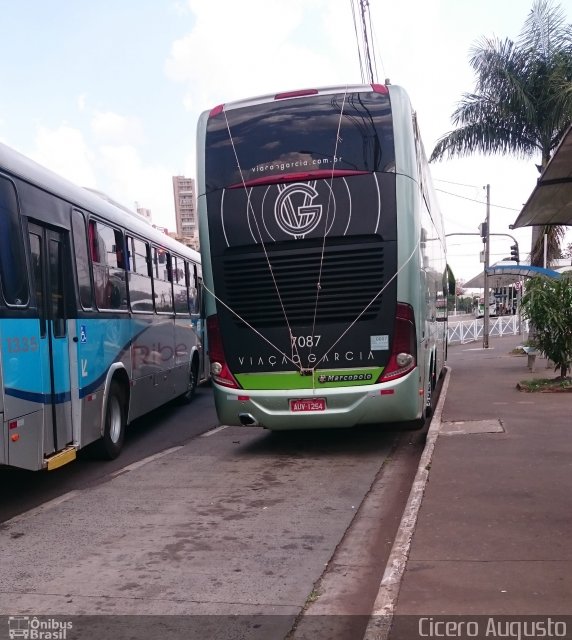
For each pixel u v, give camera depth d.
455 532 5.02
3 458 5.91
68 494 7.17
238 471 8.09
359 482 7.39
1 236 6.11
